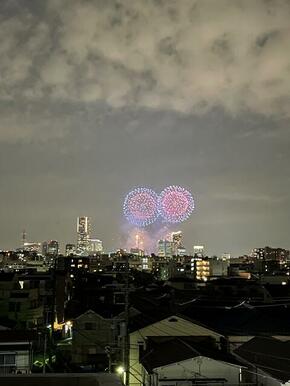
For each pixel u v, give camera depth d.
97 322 46.72
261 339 31.00
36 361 35.03
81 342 46.25
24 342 32.75
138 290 66.00
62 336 56.16
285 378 22.73
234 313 42.66
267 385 24.50
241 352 29.34
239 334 33.91
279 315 41.59
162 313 39.53
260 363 25.80
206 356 26.94
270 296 59.50
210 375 26.78
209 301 52.16
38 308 54.44
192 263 127.69
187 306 48.38
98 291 63.88
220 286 72.06
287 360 25.09
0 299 53.03
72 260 127.88
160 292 64.19
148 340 33.47
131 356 33.31
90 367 40.44
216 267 120.50
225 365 26.92
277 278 87.81
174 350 29.55
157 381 25.97
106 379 5.40
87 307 50.44
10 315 52.69
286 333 34.50
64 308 62.84
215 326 37.06
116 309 49.06
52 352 39.88
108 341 46.25
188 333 34.56
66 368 37.97
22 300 53.00
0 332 35.19
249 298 58.06
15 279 57.94
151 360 28.75
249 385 25.73
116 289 65.69
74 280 88.00
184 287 77.75
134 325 37.59
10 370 32.00
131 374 29.69
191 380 25.92
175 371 26.56
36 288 57.44
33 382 5.48
